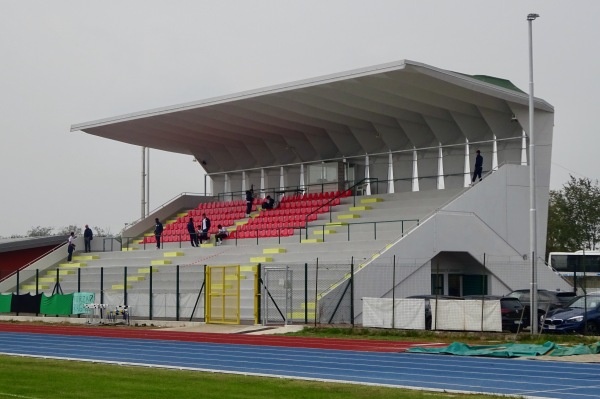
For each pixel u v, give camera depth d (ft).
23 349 101.40
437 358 87.51
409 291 142.72
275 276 146.92
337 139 196.13
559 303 127.85
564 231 277.85
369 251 149.69
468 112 171.32
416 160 184.75
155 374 74.02
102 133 199.82
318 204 192.44
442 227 149.18
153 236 209.26
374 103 172.04
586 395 61.52
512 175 161.79
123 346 103.81
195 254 186.70
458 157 178.50
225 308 139.64
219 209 212.23
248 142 213.66
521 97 162.20
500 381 69.26
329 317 132.57
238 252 177.58
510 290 157.07
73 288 181.06
